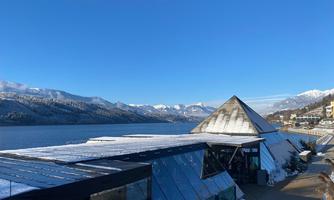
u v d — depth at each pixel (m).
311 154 54.91
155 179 20.02
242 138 36.19
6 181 10.98
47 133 161.50
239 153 35.75
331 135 108.38
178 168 22.61
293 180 35.72
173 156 23.28
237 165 35.19
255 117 49.72
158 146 23.97
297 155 48.69
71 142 105.38
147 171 14.33
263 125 48.84
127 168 13.44
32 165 14.65
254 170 34.56
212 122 48.91
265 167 35.56
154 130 198.00
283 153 45.00
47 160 16.03
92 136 137.88
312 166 44.97
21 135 144.25
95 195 11.98
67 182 10.81
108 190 12.54
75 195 10.89
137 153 19.91
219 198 23.98
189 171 23.39
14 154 18.23
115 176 12.53
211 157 28.09
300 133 139.38
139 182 13.95
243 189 31.33
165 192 19.83
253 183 33.94
